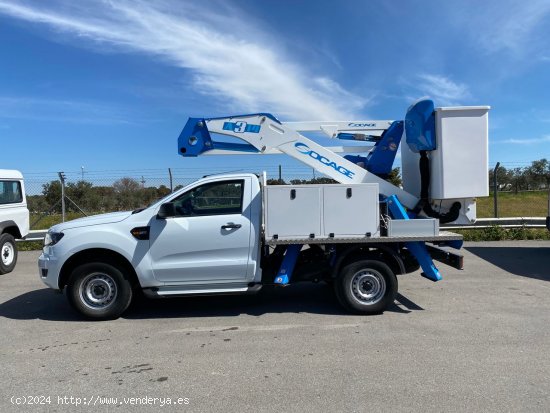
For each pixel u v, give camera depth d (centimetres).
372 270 600
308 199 591
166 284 597
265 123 689
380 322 571
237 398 368
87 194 1983
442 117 634
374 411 343
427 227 604
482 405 350
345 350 472
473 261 1003
